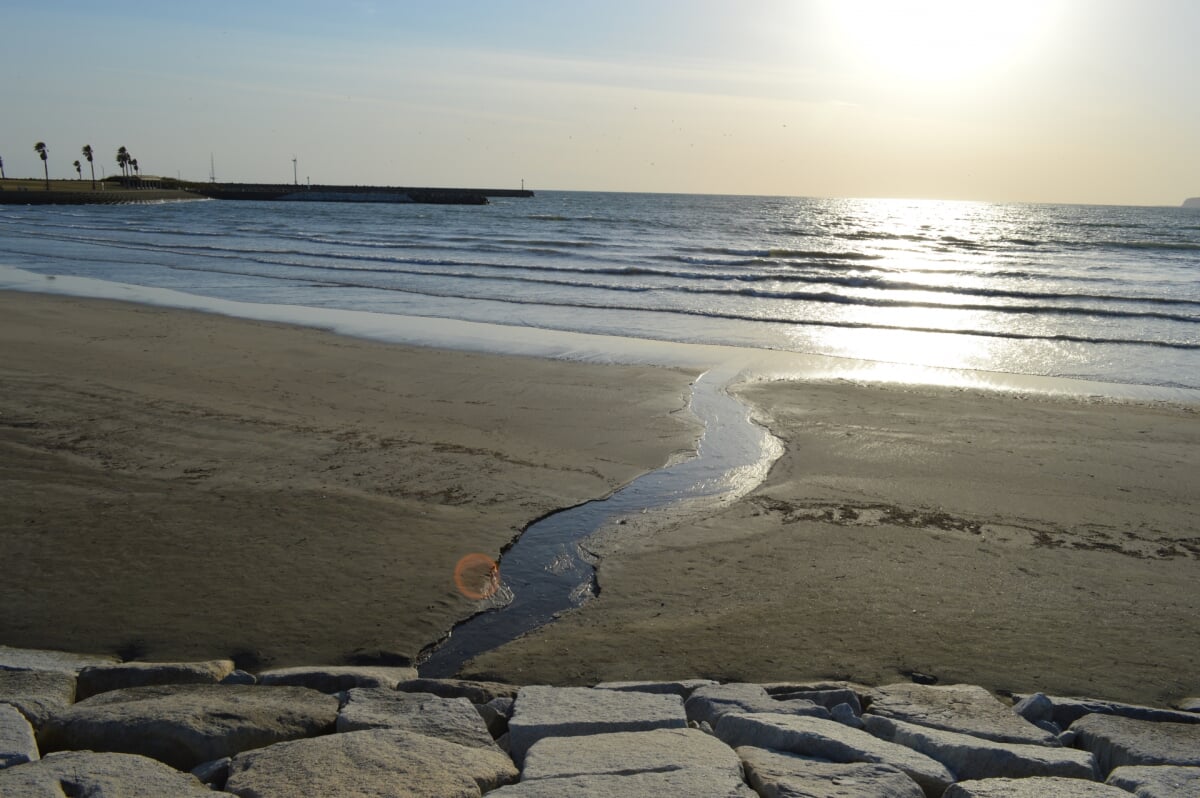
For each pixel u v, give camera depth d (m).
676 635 5.64
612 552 7.08
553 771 3.70
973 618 5.89
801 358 15.44
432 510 7.84
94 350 14.30
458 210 95.69
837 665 5.25
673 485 8.76
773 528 7.61
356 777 3.61
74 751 3.88
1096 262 34.38
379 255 32.62
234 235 43.47
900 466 9.40
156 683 4.83
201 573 6.41
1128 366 15.05
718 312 20.36
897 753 3.96
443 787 3.55
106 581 6.24
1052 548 7.19
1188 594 6.32
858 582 6.47
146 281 24.70
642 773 3.65
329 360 14.27
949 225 76.88
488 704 4.57
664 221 71.50
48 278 25.03
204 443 9.56
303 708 4.36
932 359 15.51
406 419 10.88
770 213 101.94
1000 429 10.87
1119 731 4.25
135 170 141.50
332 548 6.93
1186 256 37.81
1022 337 17.55
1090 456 9.79
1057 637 5.63
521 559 6.96
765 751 3.96
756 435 10.54
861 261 33.41
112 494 7.93
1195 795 3.56
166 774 3.64
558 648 5.47
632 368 14.27
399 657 5.39
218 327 17.12
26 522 7.22
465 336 17.00
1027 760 3.93
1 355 13.62
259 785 3.56
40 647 5.37
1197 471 9.28
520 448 9.84
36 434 9.63
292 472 8.71
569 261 31.06
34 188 104.38
